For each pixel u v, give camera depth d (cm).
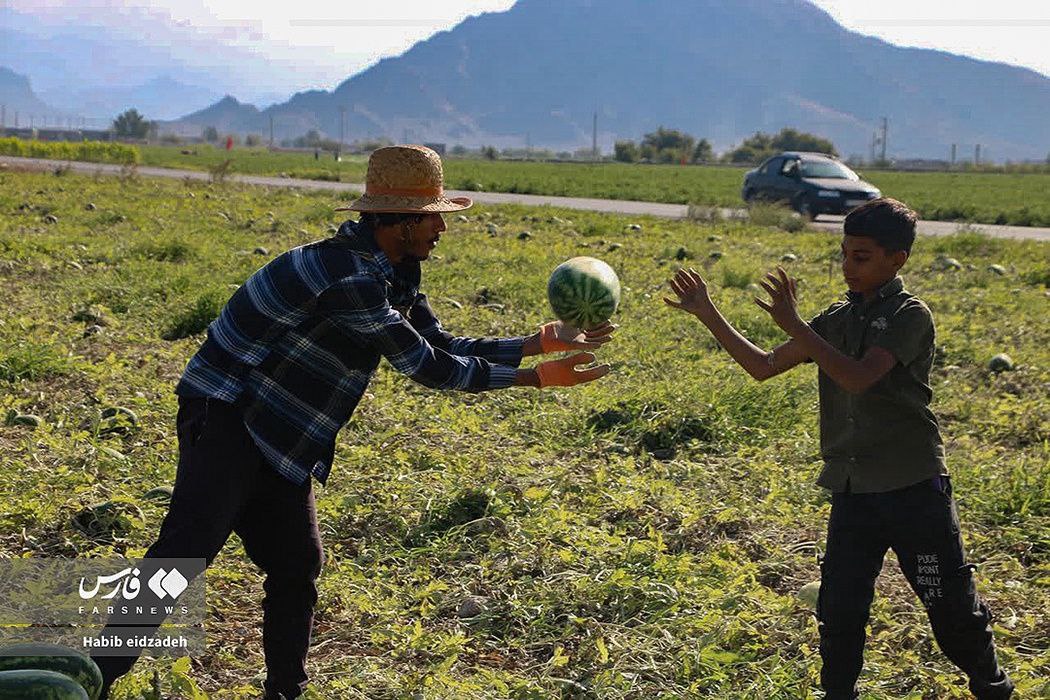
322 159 9012
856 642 411
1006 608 538
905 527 404
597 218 2620
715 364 1027
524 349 439
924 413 408
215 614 520
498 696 441
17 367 929
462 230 2241
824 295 1441
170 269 1481
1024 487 704
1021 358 1121
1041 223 3284
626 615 519
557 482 695
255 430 392
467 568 571
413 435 789
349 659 476
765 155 14362
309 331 392
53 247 1686
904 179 8038
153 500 639
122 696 426
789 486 714
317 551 425
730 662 463
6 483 646
